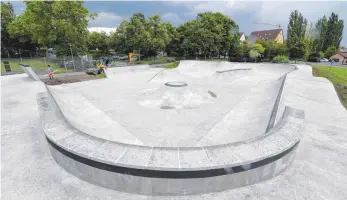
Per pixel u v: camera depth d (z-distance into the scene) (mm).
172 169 2742
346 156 4242
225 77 15242
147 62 29250
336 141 4938
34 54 36938
